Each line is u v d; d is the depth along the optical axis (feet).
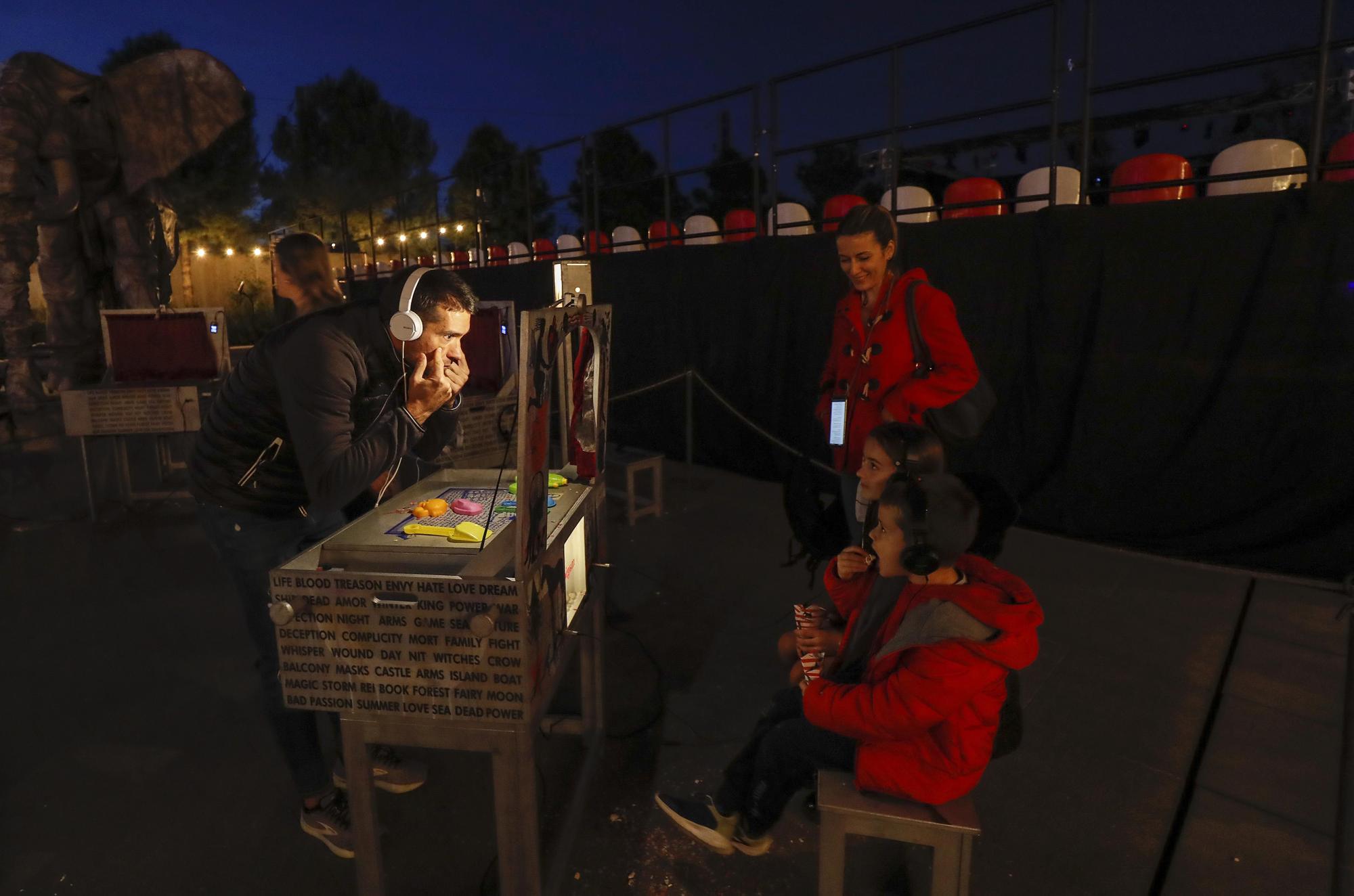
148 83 27.17
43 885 6.68
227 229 68.69
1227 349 12.78
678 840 7.25
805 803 6.99
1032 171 16.05
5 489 19.65
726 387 21.17
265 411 6.43
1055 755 8.36
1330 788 7.68
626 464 16.44
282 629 5.28
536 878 5.54
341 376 5.80
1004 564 13.78
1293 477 12.39
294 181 77.66
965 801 5.32
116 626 11.80
